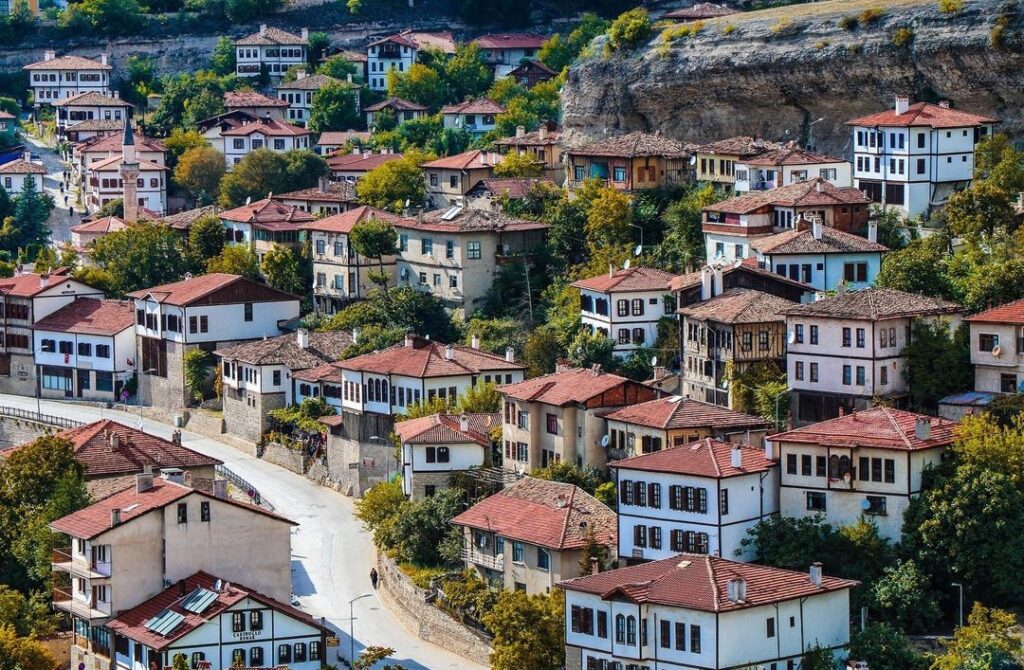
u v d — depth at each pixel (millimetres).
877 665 198750
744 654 198000
